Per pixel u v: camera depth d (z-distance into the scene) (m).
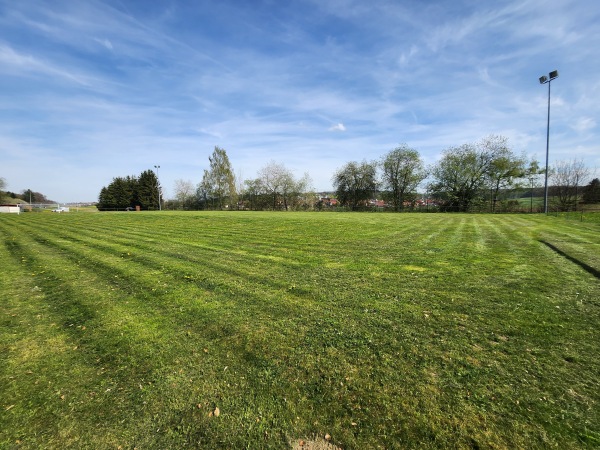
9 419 2.60
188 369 3.27
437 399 2.69
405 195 47.22
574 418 2.41
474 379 2.93
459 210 40.84
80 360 3.51
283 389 2.90
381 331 3.97
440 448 2.21
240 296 5.52
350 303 5.00
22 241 13.14
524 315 4.33
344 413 2.58
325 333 3.97
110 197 68.81
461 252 9.02
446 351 3.45
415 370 3.12
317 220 21.88
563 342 3.57
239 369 3.24
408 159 46.28
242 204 62.12
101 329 4.30
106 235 14.81
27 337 4.10
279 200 58.66
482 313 4.45
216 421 2.54
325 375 3.09
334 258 8.58
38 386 3.04
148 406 2.73
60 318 4.74
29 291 6.16
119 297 5.69
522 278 6.15
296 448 2.28
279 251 9.88
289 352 3.54
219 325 4.31
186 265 8.11
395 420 2.48
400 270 7.04
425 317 4.36
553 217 23.97
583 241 10.63
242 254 9.50
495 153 39.16
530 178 37.75
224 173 63.94
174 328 4.27
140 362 3.43
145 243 12.12
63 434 2.44
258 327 4.20
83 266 8.28
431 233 13.68
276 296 5.45
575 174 31.97
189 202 67.50
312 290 5.72
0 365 3.42
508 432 2.31
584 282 5.81
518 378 2.93
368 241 11.56
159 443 2.34
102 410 2.70
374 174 49.66
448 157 41.53
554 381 2.87
